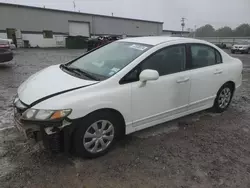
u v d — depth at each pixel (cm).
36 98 253
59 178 245
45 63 1162
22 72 857
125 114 292
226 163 286
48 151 290
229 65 429
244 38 4128
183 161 285
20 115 258
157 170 266
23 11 2792
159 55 324
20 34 2775
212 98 412
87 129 266
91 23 3494
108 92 272
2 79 712
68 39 2802
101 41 2414
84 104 253
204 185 246
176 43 347
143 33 4256
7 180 239
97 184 239
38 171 254
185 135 352
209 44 399
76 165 267
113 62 317
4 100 488
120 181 246
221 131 371
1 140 313
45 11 2970
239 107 490
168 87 329
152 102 317
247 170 274
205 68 384
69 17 3228
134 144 319
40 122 238
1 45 907
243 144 334
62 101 246
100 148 285
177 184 245
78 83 272
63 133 254
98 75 296
